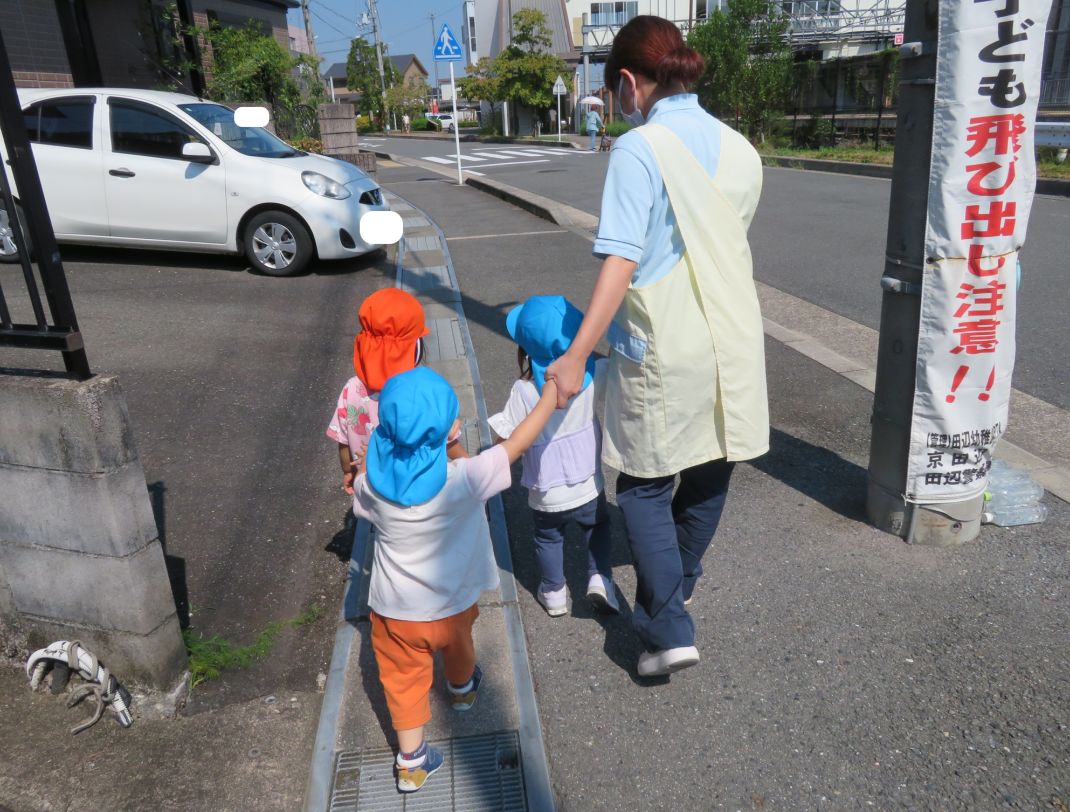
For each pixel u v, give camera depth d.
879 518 3.17
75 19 12.20
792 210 11.36
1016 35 2.39
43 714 2.39
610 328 2.21
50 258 1.98
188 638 2.67
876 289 6.88
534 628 2.72
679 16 32.62
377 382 2.46
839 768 2.11
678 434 2.13
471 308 6.55
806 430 4.13
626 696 2.39
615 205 1.94
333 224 7.53
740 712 2.31
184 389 4.87
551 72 35.12
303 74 17.50
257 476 3.87
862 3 26.33
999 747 2.15
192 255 8.62
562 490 2.51
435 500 1.90
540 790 2.06
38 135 7.50
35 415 2.06
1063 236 8.62
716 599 2.80
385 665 2.06
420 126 57.59
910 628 2.62
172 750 2.26
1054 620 2.62
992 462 3.43
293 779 2.16
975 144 2.53
